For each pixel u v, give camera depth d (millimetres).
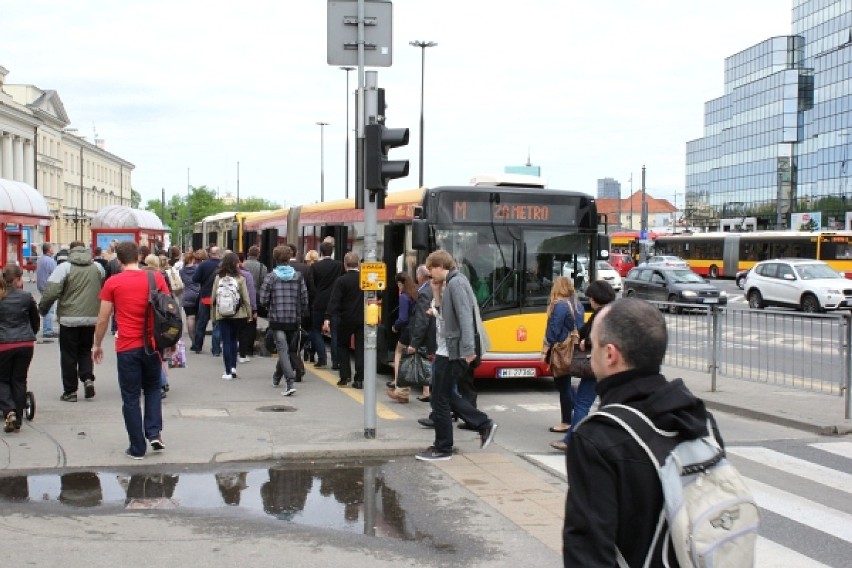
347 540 5871
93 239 34469
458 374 8172
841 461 8641
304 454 8242
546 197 13164
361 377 12531
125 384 7883
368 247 8805
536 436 9656
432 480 7531
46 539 5777
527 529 6168
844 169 86812
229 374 13102
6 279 8828
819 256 45906
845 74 86250
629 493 2420
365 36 8992
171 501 6750
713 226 118062
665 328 2633
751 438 9828
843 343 10516
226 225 35000
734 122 111562
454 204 12820
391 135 8641
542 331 12883
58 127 96125
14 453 8039
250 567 5305
